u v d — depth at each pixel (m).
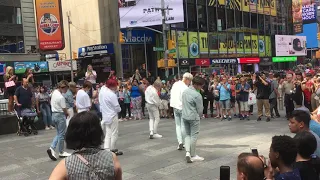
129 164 7.14
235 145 8.48
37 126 13.05
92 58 33.00
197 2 33.69
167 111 15.26
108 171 2.34
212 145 8.60
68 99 8.74
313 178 3.02
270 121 12.41
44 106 13.16
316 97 10.44
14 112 12.66
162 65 21.72
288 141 2.79
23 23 31.31
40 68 29.38
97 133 2.44
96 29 34.88
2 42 30.00
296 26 58.94
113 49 31.12
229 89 13.37
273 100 13.05
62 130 7.84
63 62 30.56
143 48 31.97
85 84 8.31
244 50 38.97
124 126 13.08
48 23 27.17
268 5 43.28
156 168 6.75
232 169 6.44
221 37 36.09
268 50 42.81
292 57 46.19
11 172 7.07
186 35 32.47
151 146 8.84
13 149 9.46
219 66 35.03
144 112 16.78
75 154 2.36
